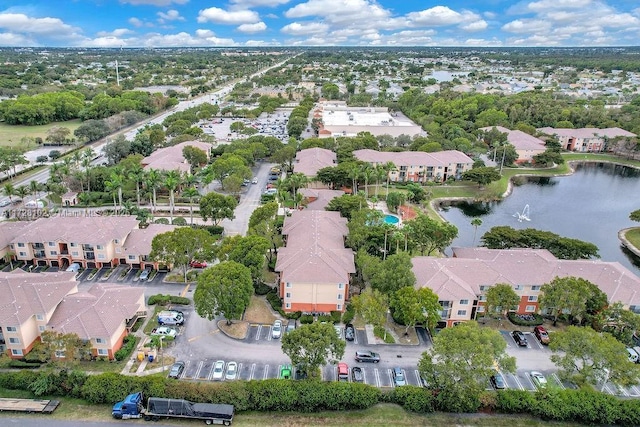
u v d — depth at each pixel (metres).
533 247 115.81
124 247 111.94
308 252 100.06
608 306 87.19
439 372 70.06
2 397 70.81
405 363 81.56
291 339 72.62
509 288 89.25
